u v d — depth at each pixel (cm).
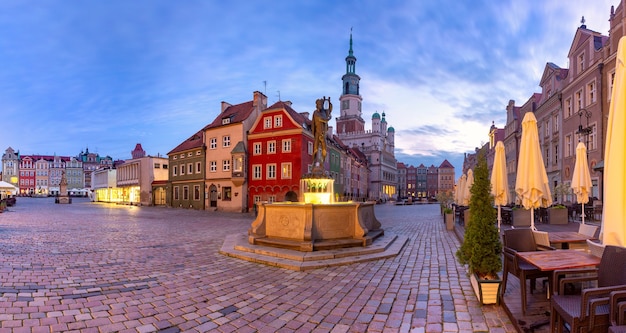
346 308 538
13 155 11175
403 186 12775
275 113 3531
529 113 833
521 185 811
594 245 467
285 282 692
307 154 3525
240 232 1554
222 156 3803
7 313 499
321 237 1006
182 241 1258
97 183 7175
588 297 325
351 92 8862
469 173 1923
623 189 406
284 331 454
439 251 1045
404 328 459
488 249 535
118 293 611
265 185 3519
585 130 1998
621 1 2027
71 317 492
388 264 858
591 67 2314
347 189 5338
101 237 1351
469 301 557
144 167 5009
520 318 454
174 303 561
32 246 1094
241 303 563
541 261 439
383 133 9531
